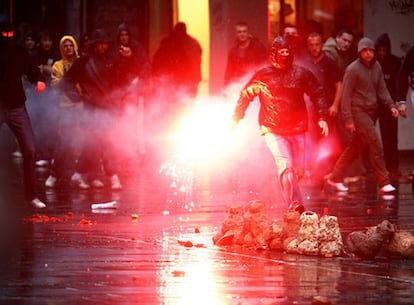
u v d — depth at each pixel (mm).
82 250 26062
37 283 21672
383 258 24562
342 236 28328
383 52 49531
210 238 28125
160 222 31828
